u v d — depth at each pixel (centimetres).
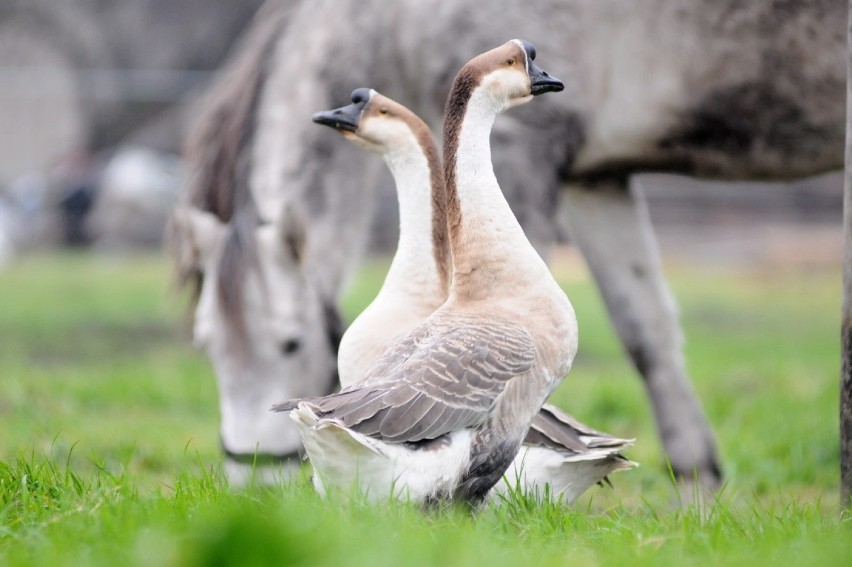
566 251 3706
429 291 839
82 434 1359
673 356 1231
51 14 4962
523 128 1119
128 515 704
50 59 4931
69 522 697
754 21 1117
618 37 1145
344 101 1165
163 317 2652
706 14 1126
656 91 1152
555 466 860
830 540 705
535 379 749
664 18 1134
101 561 609
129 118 4550
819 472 1280
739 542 713
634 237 1227
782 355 2305
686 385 1232
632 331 1230
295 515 670
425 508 721
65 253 3934
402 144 847
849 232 871
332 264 1162
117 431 1420
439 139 1166
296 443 1059
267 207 1119
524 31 1130
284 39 1188
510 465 833
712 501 1123
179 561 593
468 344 727
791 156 1177
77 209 3975
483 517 729
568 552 676
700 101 1149
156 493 797
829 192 3788
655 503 1097
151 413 1628
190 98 4525
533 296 770
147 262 3662
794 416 1545
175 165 4250
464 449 721
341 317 1139
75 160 4312
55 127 4500
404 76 1172
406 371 712
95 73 4794
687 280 3344
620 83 1155
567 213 1236
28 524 714
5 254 3812
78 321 2594
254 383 1068
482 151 780
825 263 3469
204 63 4966
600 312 2828
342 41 1170
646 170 1205
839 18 1099
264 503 745
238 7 4959
